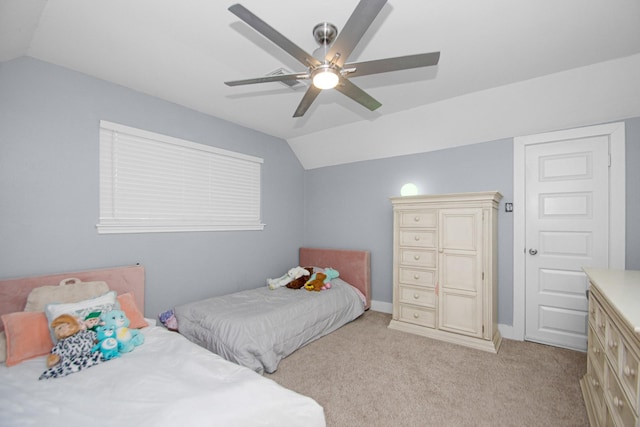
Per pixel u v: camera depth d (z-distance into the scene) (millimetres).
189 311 2650
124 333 1748
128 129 2570
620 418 1232
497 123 2873
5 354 1625
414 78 2436
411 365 2354
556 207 2730
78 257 2307
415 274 3039
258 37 1899
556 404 1854
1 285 1902
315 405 1334
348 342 2807
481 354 2541
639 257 2395
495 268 2826
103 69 2289
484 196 2633
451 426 1665
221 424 1065
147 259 2709
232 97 2811
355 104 2986
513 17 1685
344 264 3910
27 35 1824
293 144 4254
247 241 3654
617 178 2471
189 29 1820
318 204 4426
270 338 2352
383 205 3805
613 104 2393
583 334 2607
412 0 1543
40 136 2135
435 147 3375
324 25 1733
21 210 2057
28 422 1077
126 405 1164
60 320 1692
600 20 1707
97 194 2410
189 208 3059
